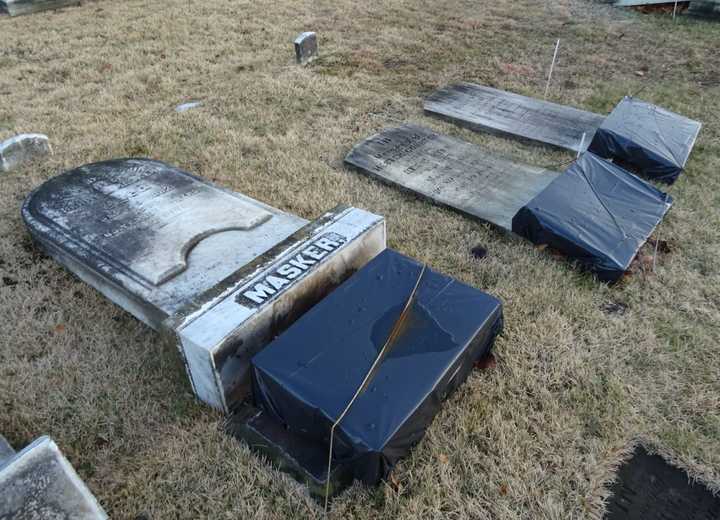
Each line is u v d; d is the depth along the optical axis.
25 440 3.40
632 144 5.85
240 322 3.35
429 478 3.11
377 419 2.85
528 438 3.34
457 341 3.27
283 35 10.26
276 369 3.09
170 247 4.39
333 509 2.99
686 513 3.03
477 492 3.07
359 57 9.30
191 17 11.20
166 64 9.02
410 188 5.70
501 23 10.87
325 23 10.89
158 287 4.02
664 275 4.62
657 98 7.75
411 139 6.55
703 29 10.27
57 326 4.18
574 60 9.11
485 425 3.41
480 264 4.77
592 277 4.58
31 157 6.34
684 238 5.07
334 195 5.70
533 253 4.86
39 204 5.02
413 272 3.78
